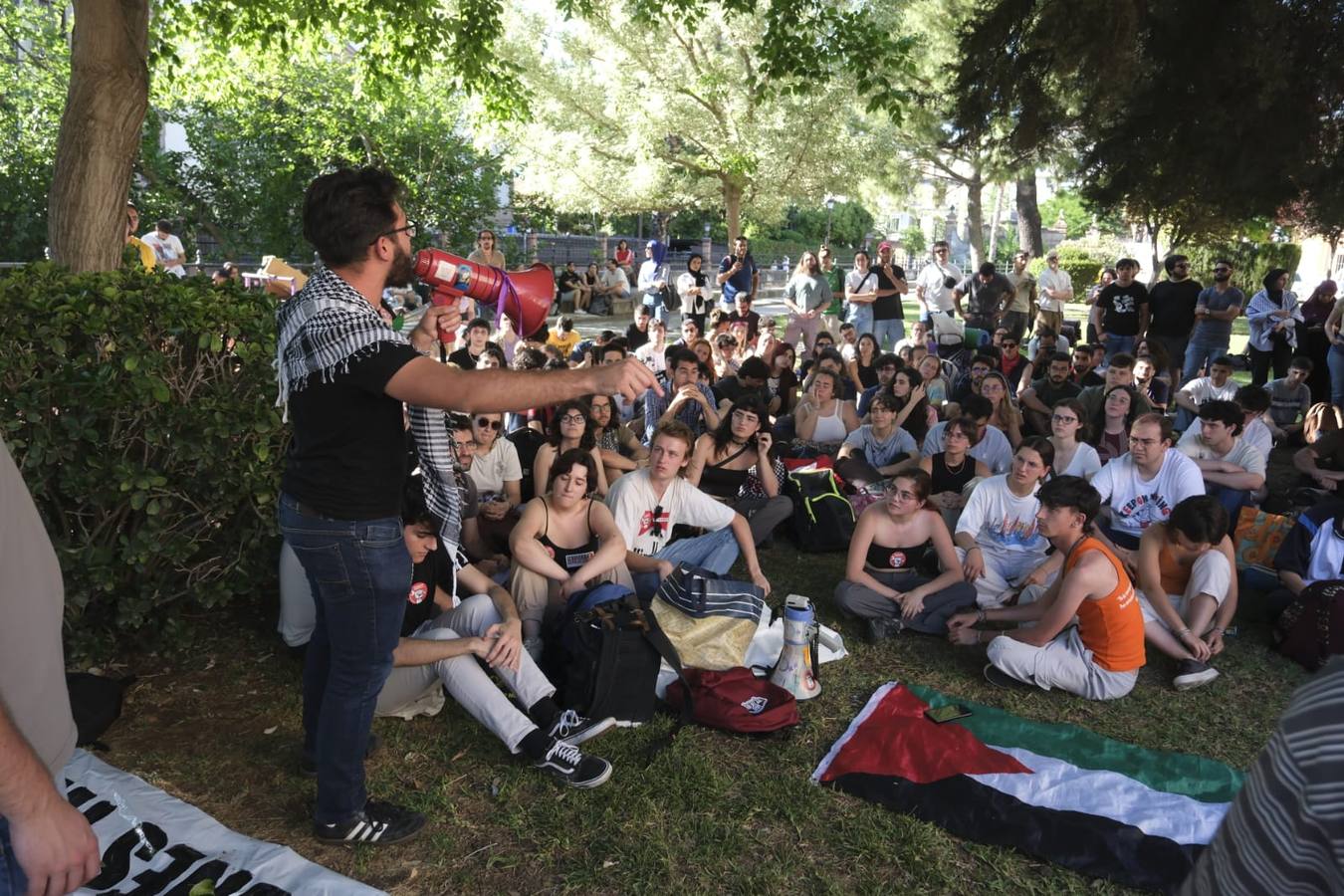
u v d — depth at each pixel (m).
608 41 21.12
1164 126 10.66
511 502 5.68
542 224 32.81
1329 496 5.89
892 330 12.44
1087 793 3.43
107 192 5.52
